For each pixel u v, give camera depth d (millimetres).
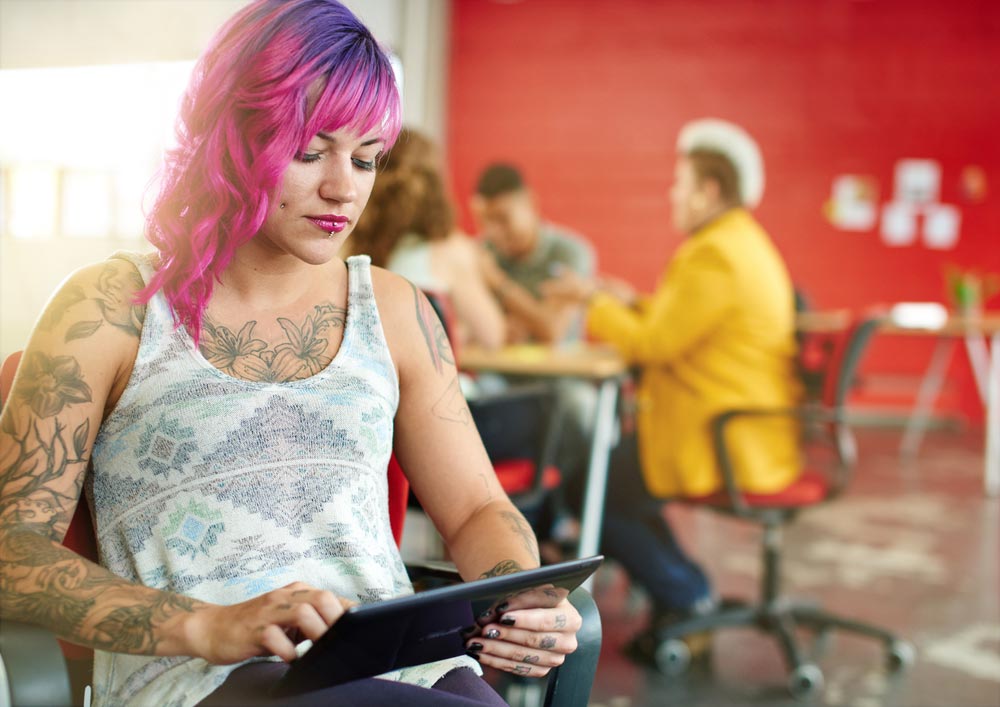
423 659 958
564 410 3193
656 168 7496
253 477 1030
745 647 2930
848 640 3004
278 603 891
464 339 3178
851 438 6672
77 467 1004
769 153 7391
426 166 2871
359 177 1055
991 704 2547
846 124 7293
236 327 1072
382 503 1126
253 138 1007
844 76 7270
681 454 2850
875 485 5281
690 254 2928
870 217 7312
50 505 988
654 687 2629
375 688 970
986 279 6605
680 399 2873
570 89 7555
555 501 3246
